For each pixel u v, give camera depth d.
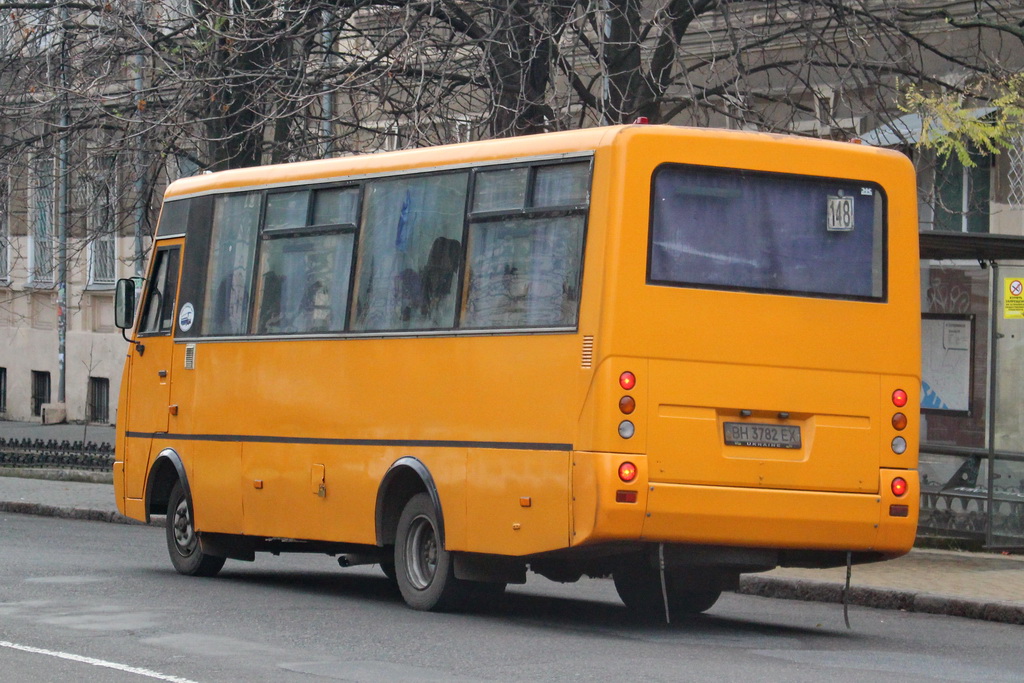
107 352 41.28
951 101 23.92
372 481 13.92
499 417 12.56
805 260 12.30
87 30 25.02
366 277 14.24
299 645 11.09
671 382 11.78
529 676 9.70
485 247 12.95
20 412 44.00
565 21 19.83
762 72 26.22
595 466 11.60
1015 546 18.03
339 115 25.28
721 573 13.22
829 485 12.17
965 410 18.81
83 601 13.65
